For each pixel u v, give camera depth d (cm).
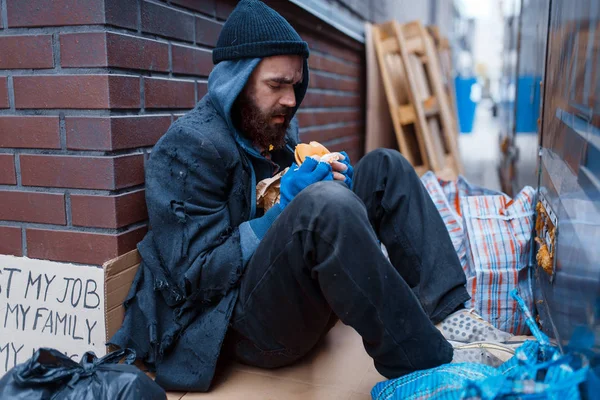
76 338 149
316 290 125
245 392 141
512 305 169
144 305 143
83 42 140
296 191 134
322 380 146
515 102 353
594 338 91
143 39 154
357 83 405
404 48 369
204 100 154
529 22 283
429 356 120
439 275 148
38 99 148
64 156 147
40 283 154
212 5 192
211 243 137
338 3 352
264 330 134
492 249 173
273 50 140
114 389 104
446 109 381
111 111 142
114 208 144
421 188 155
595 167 100
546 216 153
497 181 496
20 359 157
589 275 98
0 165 155
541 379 101
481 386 93
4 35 149
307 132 291
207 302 141
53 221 151
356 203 116
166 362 141
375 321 116
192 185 138
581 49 117
